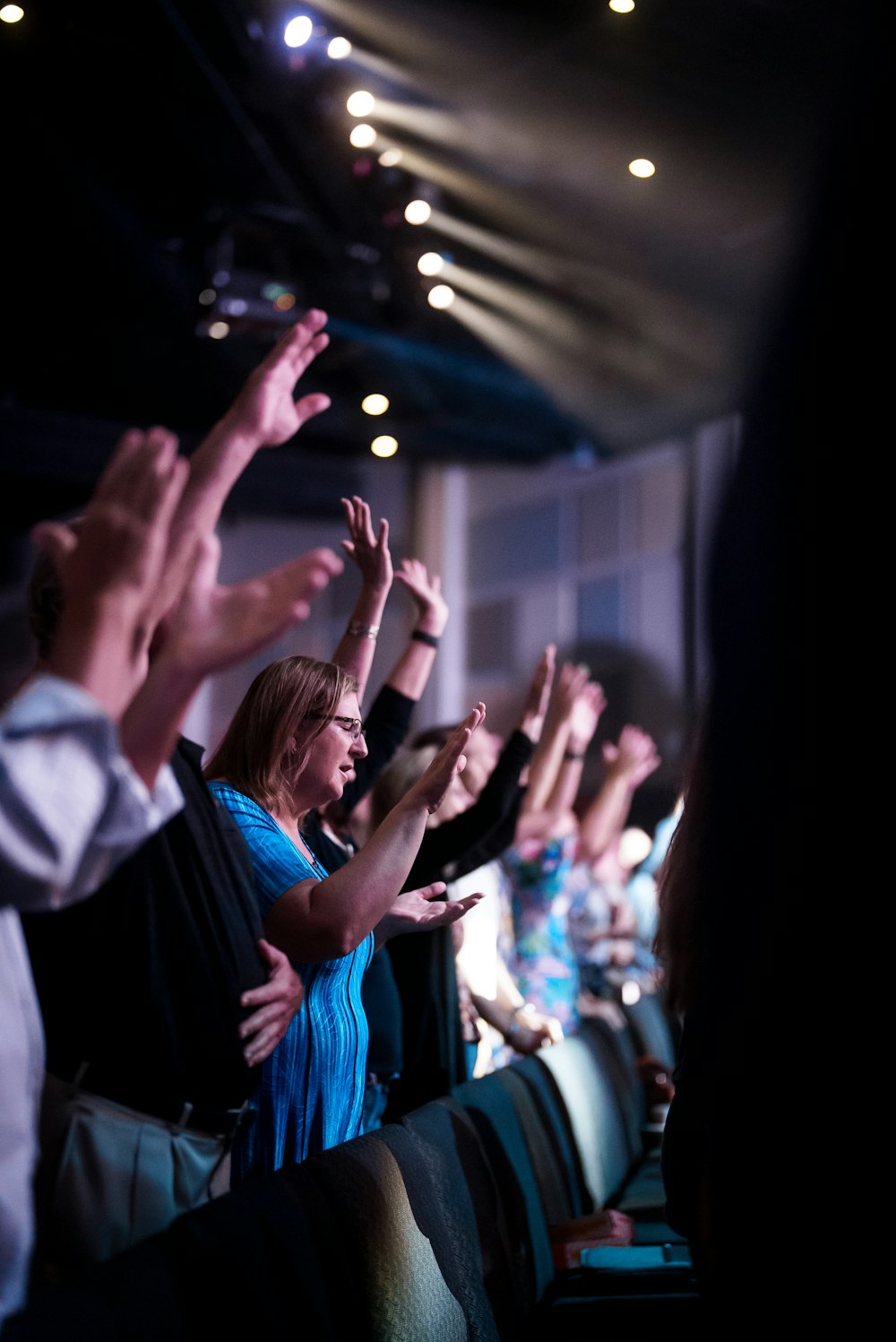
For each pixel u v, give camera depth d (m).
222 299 6.41
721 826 1.04
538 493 9.51
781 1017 0.98
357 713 1.95
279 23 5.04
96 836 0.90
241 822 1.74
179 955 1.28
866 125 0.91
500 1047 3.59
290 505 9.07
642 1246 2.29
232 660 0.99
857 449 0.94
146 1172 1.22
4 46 5.00
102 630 0.89
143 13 4.91
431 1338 1.47
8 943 1.02
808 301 0.96
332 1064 1.75
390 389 7.89
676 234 6.37
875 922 0.94
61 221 6.20
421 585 2.58
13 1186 0.96
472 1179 1.83
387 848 1.63
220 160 5.78
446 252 6.68
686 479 8.27
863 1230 0.93
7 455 7.70
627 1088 3.44
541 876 3.74
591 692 3.79
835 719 0.96
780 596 0.99
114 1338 0.95
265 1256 1.19
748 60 4.96
